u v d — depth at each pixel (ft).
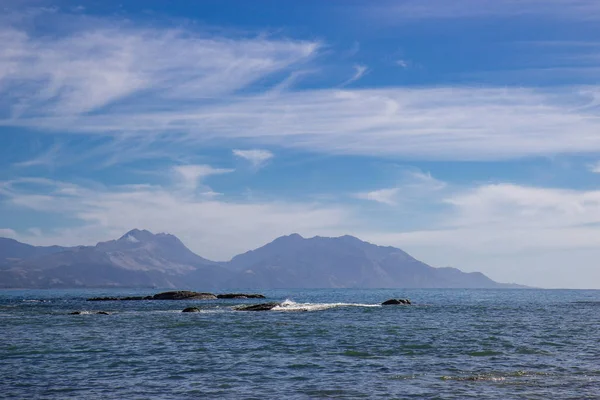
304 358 119.96
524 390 86.84
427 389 87.86
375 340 152.05
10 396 85.20
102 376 100.58
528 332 175.52
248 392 86.99
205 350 132.98
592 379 95.14
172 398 83.51
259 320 220.43
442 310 307.17
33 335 165.68
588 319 238.89
